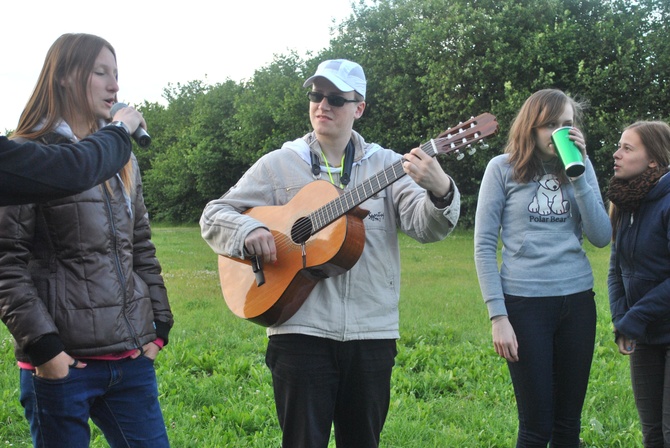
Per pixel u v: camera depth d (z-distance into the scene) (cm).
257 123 3278
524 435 318
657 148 322
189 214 3903
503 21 2317
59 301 245
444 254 1539
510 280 321
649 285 323
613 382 506
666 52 2166
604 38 2212
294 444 294
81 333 245
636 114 2177
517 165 325
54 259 247
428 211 275
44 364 237
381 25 2759
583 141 307
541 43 2209
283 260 299
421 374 537
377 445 306
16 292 235
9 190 195
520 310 317
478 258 327
